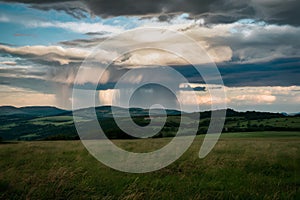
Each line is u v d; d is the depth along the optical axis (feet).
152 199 25.62
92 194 27.48
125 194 27.27
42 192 26.84
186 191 28.14
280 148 59.11
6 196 26.32
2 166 39.93
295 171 37.91
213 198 26.14
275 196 25.88
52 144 70.74
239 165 40.01
